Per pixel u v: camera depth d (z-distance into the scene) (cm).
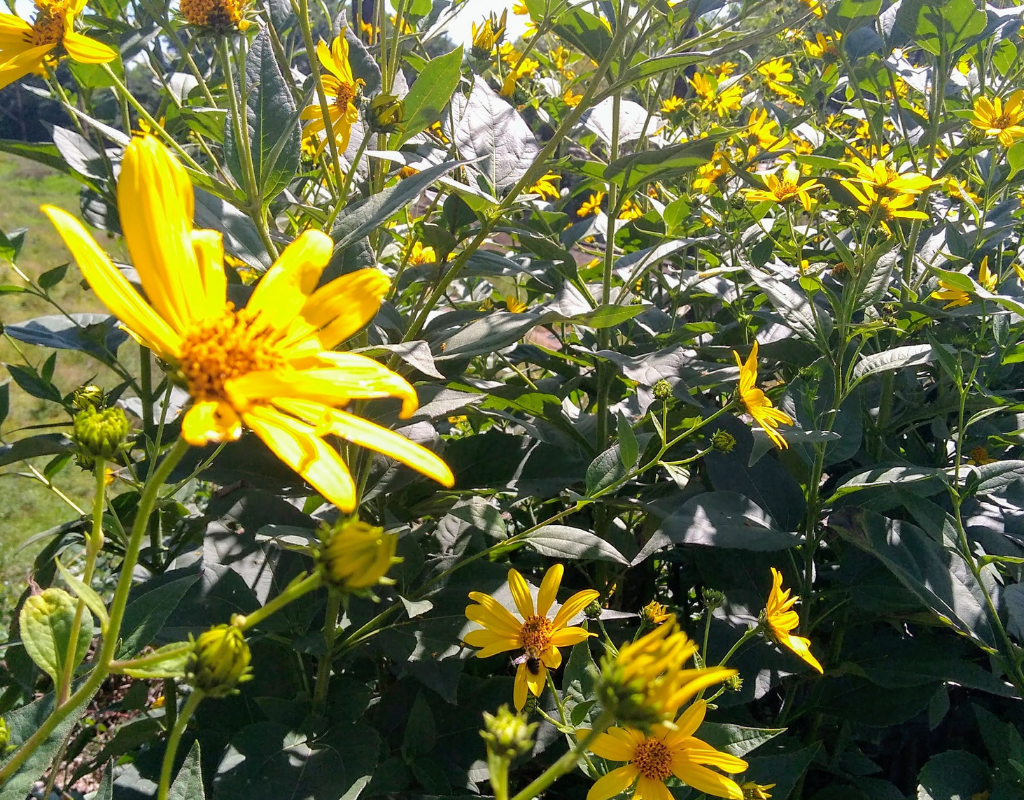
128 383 63
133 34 52
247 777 43
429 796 47
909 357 54
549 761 60
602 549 47
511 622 45
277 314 30
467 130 57
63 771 76
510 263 56
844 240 78
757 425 66
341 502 24
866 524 52
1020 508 60
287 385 26
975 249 68
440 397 49
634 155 56
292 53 66
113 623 25
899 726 67
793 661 53
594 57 60
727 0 64
